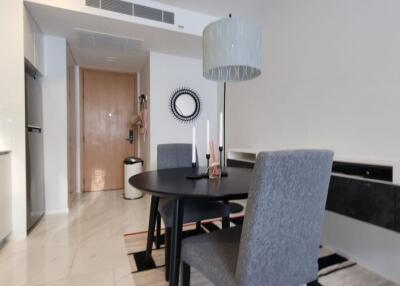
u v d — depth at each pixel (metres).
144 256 1.88
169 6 2.76
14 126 2.17
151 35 2.91
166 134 3.57
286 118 2.44
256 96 2.91
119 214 2.90
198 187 1.29
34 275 1.62
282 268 0.90
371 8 1.68
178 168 2.08
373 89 1.67
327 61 2.00
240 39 1.51
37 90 2.67
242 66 1.65
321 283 1.53
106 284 1.53
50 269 1.69
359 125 1.76
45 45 2.88
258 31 1.59
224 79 1.86
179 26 2.81
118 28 2.73
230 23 1.51
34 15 2.43
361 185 1.38
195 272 1.66
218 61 1.52
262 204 0.80
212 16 2.98
